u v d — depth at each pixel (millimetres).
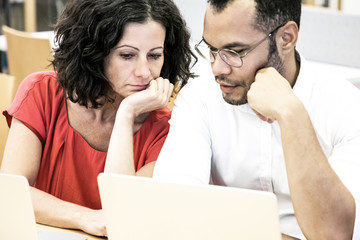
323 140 1947
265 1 1751
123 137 2092
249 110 2004
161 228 1523
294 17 1820
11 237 1709
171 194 1475
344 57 4312
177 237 1508
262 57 1806
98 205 2309
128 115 2105
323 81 1971
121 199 1540
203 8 4906
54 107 2273
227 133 2053
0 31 7188
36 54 3955
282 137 1745
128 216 1550
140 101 2107
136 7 2021
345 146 1858
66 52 2135
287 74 1921
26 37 3955
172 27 2129
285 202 2045
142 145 2250
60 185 2299
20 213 1661
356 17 4203
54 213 2041
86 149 2264
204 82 2107
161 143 2227
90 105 2199
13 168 2209
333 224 1716
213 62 1838
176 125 2082
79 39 2092
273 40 1803
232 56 1791
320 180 1706
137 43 2041
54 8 7445
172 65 2230
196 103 2086
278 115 1749
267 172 2025
